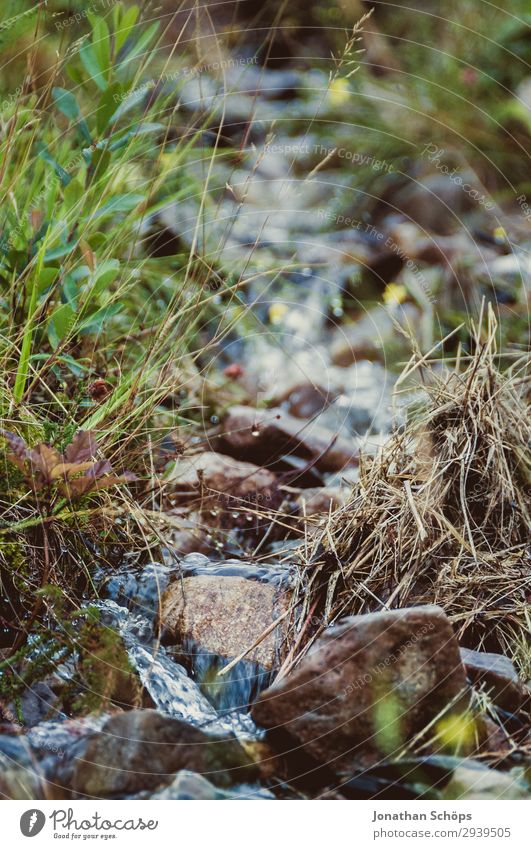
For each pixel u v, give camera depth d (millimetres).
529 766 1755
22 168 2047
